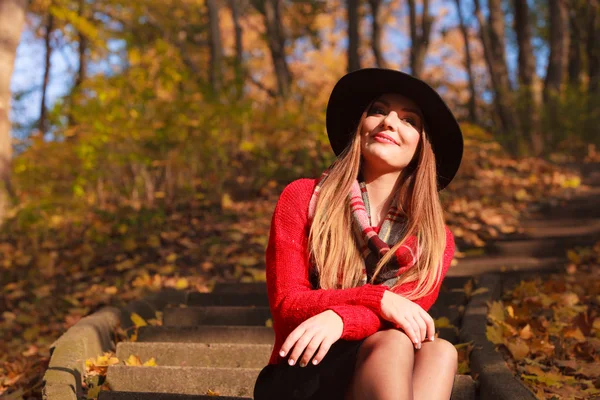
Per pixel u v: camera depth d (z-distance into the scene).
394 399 1.78
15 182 8.37
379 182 2.35
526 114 12.03
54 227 7.20
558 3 13.92
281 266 2.20
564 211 7.33
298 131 8.62
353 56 13.23
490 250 6.03
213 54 13.58
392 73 2.26
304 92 10.21
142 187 7.84
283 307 2.09
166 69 8.40
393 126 2.26
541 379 3.00
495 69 13.60
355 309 2.00
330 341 1.93
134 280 5.80
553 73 13.86
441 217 2.28
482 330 3.54
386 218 2.27
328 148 8.45
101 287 5.72
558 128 11.68
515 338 3.57
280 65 15.54
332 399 2.00
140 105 7.71
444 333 3.67
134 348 3.60
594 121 11.57
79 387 3.18
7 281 6.29
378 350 1.90
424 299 2.21
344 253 2.20
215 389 3.21
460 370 3.15
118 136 7.38
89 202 7.66
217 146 7.87
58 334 4.68
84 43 15.84
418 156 2.34
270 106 9.52
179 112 7.70
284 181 8.20
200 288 5.30
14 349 4.65
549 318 4.04
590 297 4.40
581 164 10.24
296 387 2.06
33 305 5.55
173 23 16.16
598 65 16.84
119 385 3.25
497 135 11.55
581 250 5.59
